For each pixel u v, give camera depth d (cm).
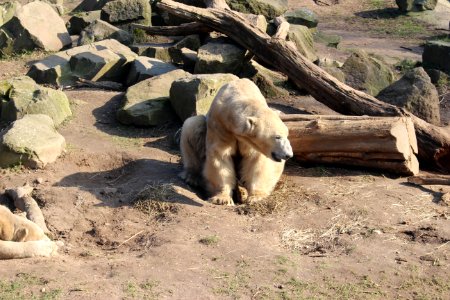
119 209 802
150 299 588
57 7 1984
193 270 643
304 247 708
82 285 607
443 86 1342
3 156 904
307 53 1408
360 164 895
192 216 770
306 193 830
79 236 756
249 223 760
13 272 631
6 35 1489
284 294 607
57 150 936
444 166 971
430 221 758
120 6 1562
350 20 2208
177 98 1055
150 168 913
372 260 671
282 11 1612
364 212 776
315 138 895
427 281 636
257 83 1241
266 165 818
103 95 1182
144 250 701
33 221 756
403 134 871
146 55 1387
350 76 1289
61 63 1298
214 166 823
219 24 1265
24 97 1055
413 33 2017
